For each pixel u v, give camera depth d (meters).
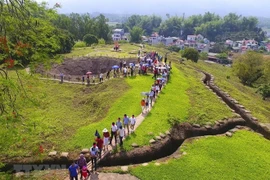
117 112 31.36
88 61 65.12
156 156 24.48
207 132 29.80
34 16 15.15
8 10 13.55
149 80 43.69
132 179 20.31
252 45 187.62
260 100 52.03
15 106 14.38
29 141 25.19
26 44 14.25
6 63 13.78
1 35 13.47
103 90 42.16
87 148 24.31
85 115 34.22
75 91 45.28
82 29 123.44
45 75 51.31
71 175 18.70
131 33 165.25
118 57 65.56
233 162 23.70
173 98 36.69
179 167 22.16
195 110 33.72
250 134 29.81
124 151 23.59
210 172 21.89
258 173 22.48
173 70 52.81
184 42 195.12
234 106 39.25
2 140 12.75
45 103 37.59
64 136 26.88
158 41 199.12
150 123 28.59
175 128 28.95
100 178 20.20
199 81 50.28
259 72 68.44
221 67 108.00
